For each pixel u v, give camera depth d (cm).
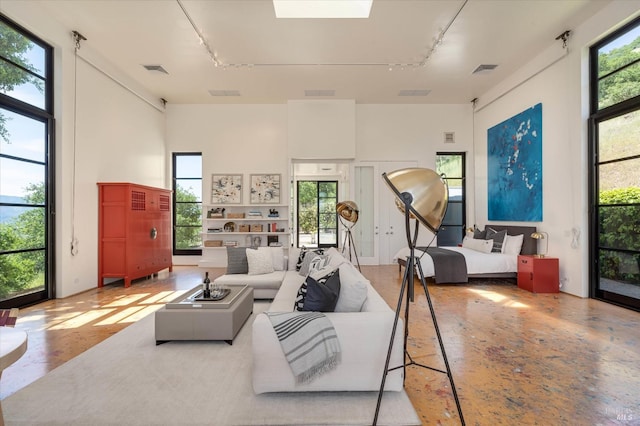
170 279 590
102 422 180
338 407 194
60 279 448
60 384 221
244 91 685
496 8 408
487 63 561
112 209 523
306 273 429
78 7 408
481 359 260
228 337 287
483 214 718
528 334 314
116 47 504
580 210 451
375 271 674
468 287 525
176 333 286
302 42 488
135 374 234
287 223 751
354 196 762
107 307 407
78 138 480
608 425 178
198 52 520
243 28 451
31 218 418
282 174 761
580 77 447
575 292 462
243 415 186
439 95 714
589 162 444
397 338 206
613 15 396
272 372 202
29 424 179
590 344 288
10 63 389
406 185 175
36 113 421
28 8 394
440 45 499
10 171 392
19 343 138
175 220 777
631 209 393
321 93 699
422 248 624
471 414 189
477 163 743
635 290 390
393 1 392
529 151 558
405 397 205
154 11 415
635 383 222
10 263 391
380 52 520
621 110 403
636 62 384
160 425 178
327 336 200
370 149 763
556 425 178
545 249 522
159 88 668
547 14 421
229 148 763
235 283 423
